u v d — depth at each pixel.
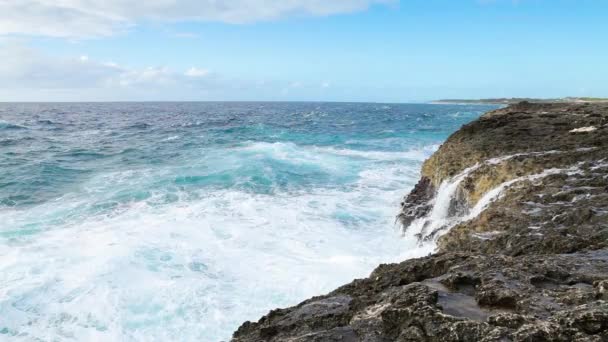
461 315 4.12
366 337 4.08
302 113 89.81
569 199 9.00
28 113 85.88
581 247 6.33
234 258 9.98
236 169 20.38
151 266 9.40
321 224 12.93
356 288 6.15
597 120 17.66
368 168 21.88
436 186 14.93
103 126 52.44
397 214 14.14
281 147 28.42
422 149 29.38
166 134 40.34
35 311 7.62
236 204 14.67
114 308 7.75
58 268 9.13
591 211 7.69
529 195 9.79
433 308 4.01
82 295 8.12
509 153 13.54
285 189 17.19
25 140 35.03
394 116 75.88
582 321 3.46
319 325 4.82
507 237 7.74
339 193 16.81
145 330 7.21
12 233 11.45
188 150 28.02
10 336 7.01
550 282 4.75
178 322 7.41
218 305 7.90
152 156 25.75
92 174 20.20
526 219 8.50
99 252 10.00
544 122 19.09
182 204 14.60
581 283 4.68
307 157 24.59
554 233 7.24
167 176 19.25
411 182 19.02
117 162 23.78
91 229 11.85
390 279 6.02
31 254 9.88
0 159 24.48
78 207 14.23
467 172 13.23
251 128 45.19
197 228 12.02
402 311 4.04
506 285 4.52
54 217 13.06
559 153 12.24
